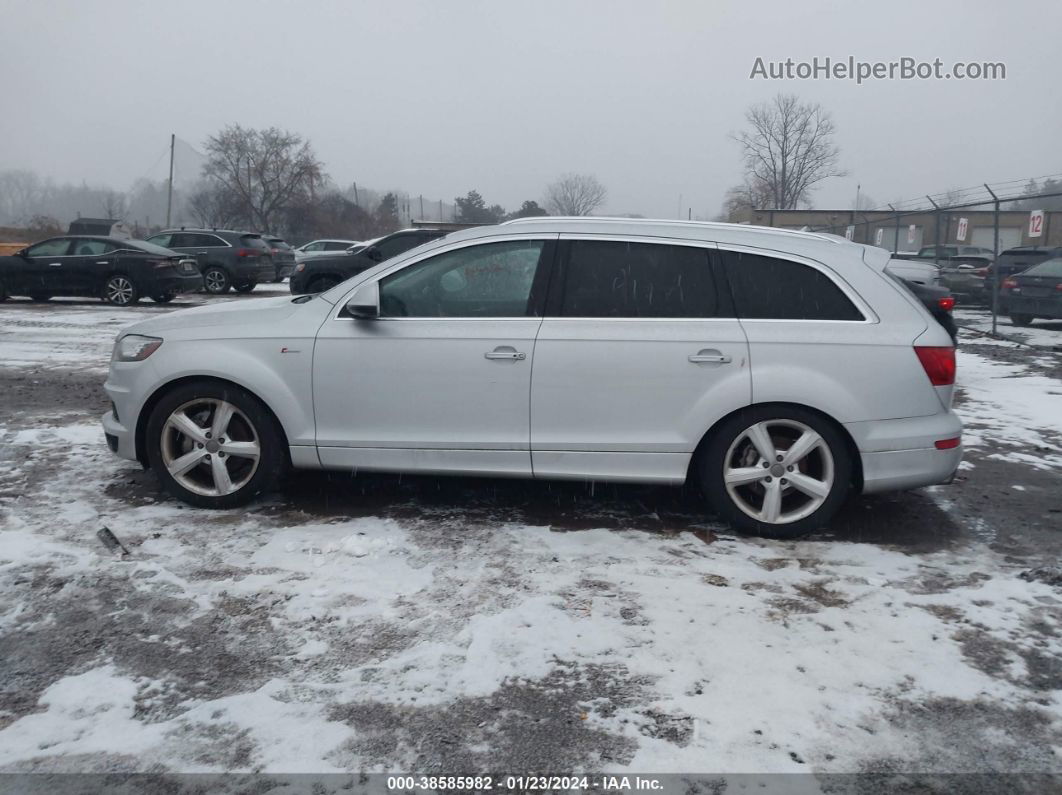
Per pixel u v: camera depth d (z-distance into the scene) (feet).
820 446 14.90
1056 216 102.73
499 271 15.58
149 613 12.03
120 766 8.85
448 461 15.56
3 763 8.86
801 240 15.43
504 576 13.39
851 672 10.77
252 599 12.49
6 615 11.90
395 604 12.39
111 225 184.03
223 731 9.43
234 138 233.14
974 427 25.17
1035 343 47.85
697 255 15.29
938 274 35.17
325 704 9.96
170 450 16.28
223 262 75.00
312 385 15.65
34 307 58.80
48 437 21.63
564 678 10.55
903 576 13.71
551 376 15.08
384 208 285.84
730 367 14.76
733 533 15.47
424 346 15.35
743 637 11.59
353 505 16.57
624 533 15.35
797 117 166.61
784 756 9.13
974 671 10.85
